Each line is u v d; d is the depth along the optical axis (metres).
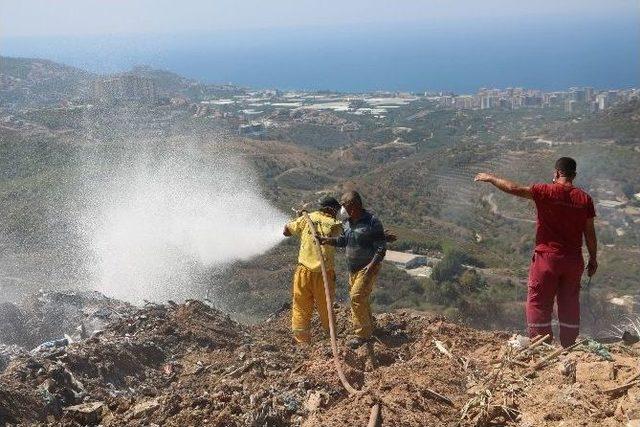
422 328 7.47
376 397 5.27
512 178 85.44
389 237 7.16
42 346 9.96
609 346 5.94
